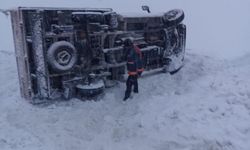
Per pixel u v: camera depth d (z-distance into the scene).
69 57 7.46
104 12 8.32
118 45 8.76
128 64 7.99
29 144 5.77
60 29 7.37
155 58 9.87
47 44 7.44
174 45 10.41
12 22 7.67
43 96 7.30
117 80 9.01
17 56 7.74
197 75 9.86
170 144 5.97
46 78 7.23
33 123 6.53
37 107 7.29
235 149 5.75
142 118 7.02
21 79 7.77
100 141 6.13
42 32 7.04
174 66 9.84
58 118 6.79
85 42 7.89
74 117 6.89
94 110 7.31
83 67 7.94
